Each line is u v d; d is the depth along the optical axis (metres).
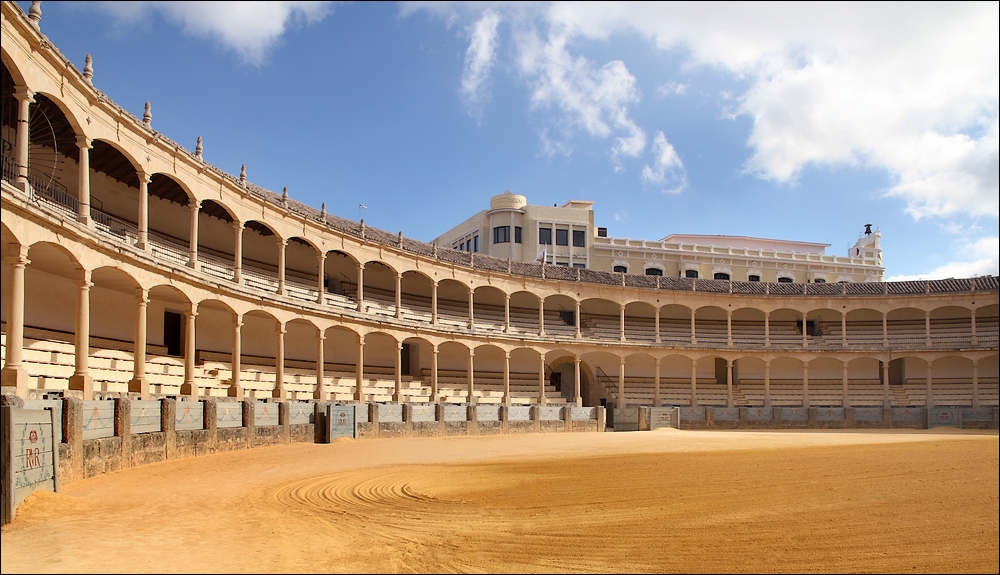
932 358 71.69
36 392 27.33
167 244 43.72
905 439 47.81
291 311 47.81
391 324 55.75
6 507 16.66
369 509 19.52
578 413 60.56
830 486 23.95
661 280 75.00
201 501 20.19
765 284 76.69
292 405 39.41
